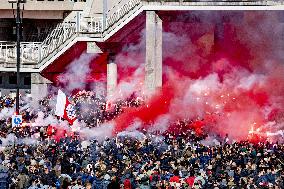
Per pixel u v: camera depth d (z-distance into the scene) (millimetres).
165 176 89000
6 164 94312
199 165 98625
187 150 109250
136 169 95250
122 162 98625
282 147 124188
